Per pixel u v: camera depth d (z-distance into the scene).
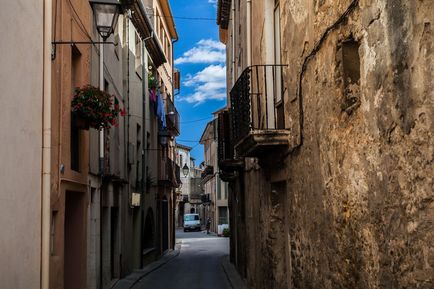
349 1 4.59
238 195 15.95
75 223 9.44
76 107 8.34
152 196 21.12
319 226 5.73
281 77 7.85
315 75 5.80
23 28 5.76
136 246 17.69
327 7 5.29
